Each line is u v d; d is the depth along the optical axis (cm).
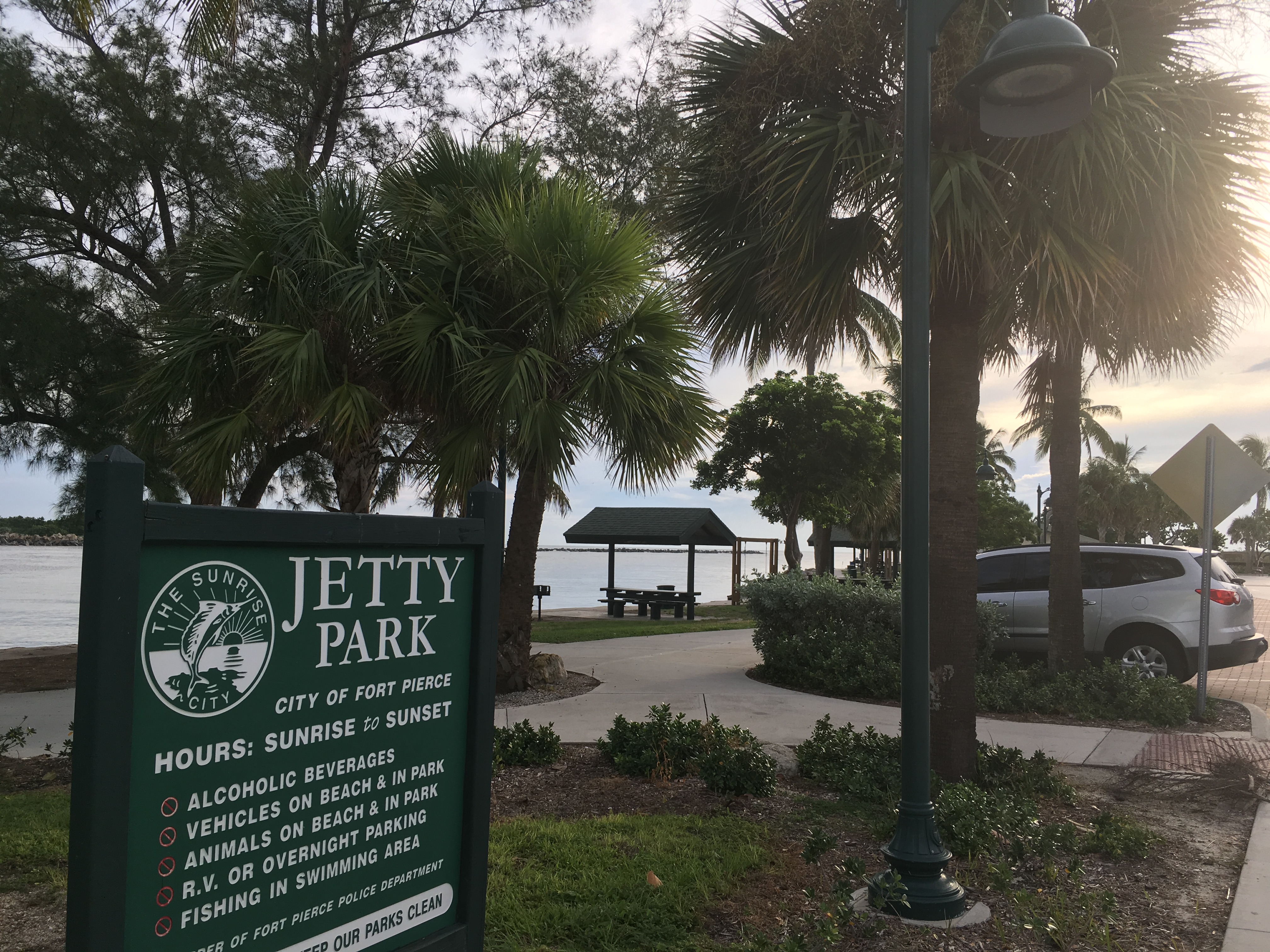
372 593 234
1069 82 435
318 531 216
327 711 221
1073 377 1010
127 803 177
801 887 426
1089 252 579
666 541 2189
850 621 1041
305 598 217
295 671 214
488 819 265
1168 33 642
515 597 962
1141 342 880
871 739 650
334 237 811
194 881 192
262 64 1307
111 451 176
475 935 260
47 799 541
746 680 1067
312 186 845
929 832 401
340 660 225
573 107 1382
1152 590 1070
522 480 967
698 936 368
